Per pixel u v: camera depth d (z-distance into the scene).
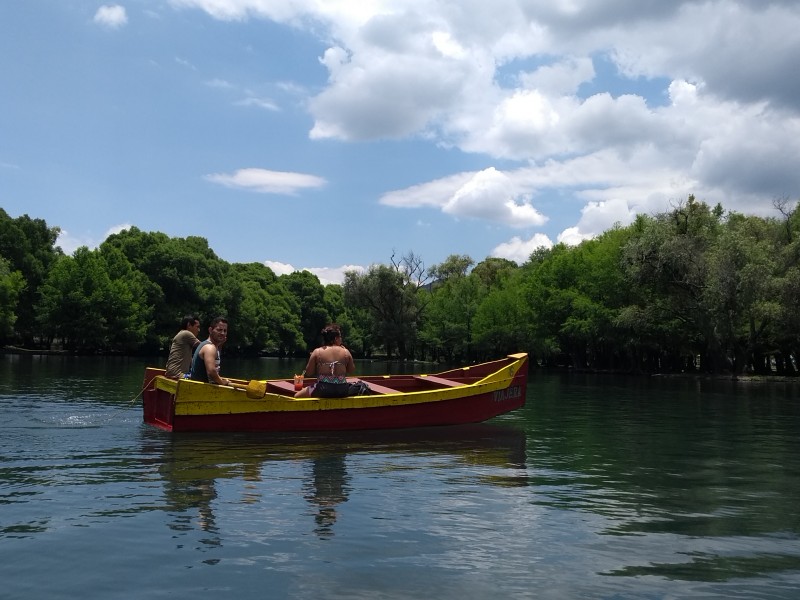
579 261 60.62
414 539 4.38
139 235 75.12
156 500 5.35
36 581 3.57
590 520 4.99
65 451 7.79
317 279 119.44
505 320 67.31
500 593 3.45
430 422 10.92
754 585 3.63
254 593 3.41
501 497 5.73
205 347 9.99
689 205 44.94
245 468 6.86
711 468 7.53
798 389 28.52
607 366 60.91
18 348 63.75
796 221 44.12
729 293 40.34
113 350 69.06
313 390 10.41
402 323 79.69
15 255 65.56
